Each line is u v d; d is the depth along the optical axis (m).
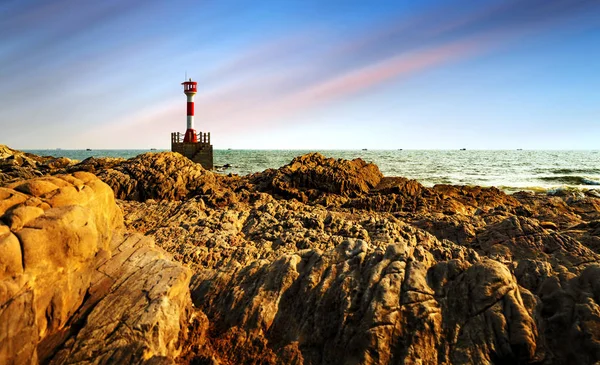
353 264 11.66
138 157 34.97
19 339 7.02
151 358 7.95
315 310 10.55
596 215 23.84
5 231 7.34
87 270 8.93
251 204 25.59
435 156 158.50
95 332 8.16
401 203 27.39
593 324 9.15
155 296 8.97
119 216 12.27
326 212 23.91
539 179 58.59
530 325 9.41
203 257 14.72
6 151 50.38
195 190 31.55
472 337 9.44
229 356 9.70
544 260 13.32
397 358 9.22
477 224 19.41
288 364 9.51
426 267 11.37
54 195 9.13
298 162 38.81
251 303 10.76
